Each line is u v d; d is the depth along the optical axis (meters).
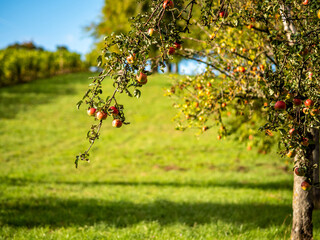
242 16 3.68
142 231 5.60
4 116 22.23
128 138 18.77
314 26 2.94
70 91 31.02
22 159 14.40
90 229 5.66
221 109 5.26
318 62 2.86
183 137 18.67
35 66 37.12
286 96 2.78
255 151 15.84
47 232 5.55
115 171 13.09
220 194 8.82
